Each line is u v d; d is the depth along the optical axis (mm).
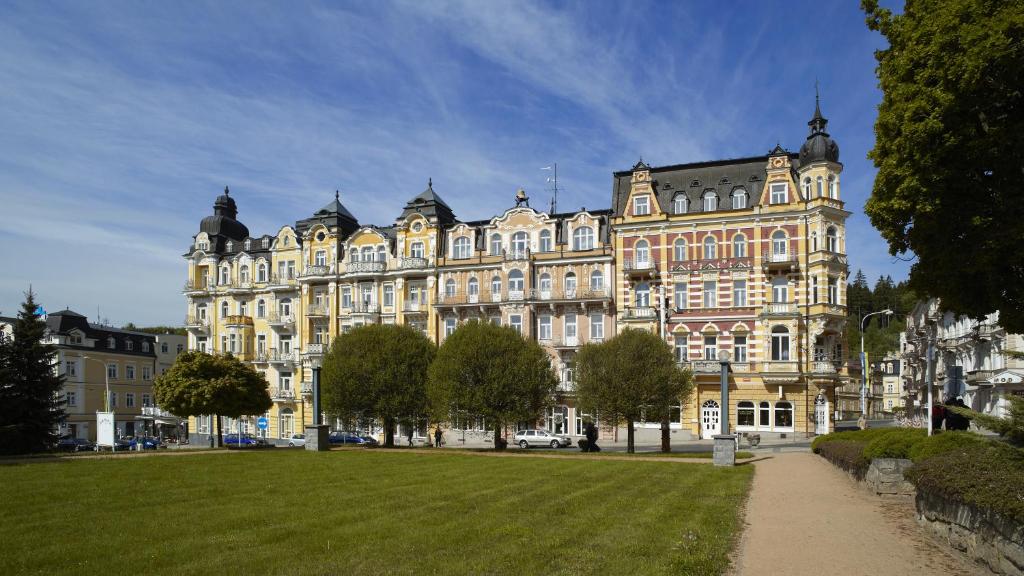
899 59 21766
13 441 53062
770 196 59469
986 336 53406
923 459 18359
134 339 99500
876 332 136000
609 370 45438
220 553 14445
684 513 18922
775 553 14797
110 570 13219
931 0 21500
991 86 19344
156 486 24297
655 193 63750
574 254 65375
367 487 24219
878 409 124938
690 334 61000
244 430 79000
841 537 16312
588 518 18141
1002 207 19844
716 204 61312
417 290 72125
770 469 31000
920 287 23625
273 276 78125
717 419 59812
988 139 19578
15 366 54750
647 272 62312
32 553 14414
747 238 59812
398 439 69875
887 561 14133
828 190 57844
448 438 68062
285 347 78000
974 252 20172
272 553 14398
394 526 17031
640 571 12938
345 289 75000
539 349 50000
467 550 14586
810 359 57250
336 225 76500
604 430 63281
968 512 14211
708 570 13031
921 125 20266
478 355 47281
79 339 90750
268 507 19844
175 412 52062
